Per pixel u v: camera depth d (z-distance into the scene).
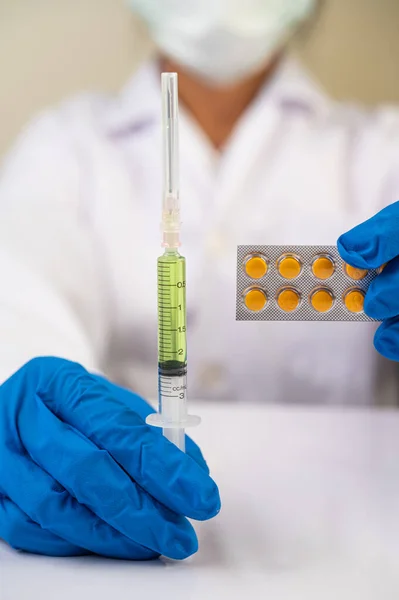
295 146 1.78
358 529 0.75
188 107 1.76
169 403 0.72
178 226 0.73
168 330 0.71
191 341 1.80
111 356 1.85
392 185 1.78
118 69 1.84
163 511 0.67
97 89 1.85
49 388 0.74
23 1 1.81
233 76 1.74
